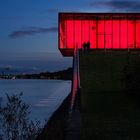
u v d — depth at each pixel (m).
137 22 65.44
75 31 64.69
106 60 41.59
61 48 64.31
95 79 35.28
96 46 65.00
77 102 25.16
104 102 25.95
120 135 15.56
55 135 15.80
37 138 15.82
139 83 29.27
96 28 65.12
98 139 14.81
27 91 89.31
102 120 19.34
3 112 14.95
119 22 65.31
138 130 16.59
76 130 16.20
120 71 37.31
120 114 21.41
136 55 43.56
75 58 40.16
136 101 26.36
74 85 30.73
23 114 15.12
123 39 65.31
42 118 31.41
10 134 14.88
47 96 70.38
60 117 23.36
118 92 30.31
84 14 64.75
